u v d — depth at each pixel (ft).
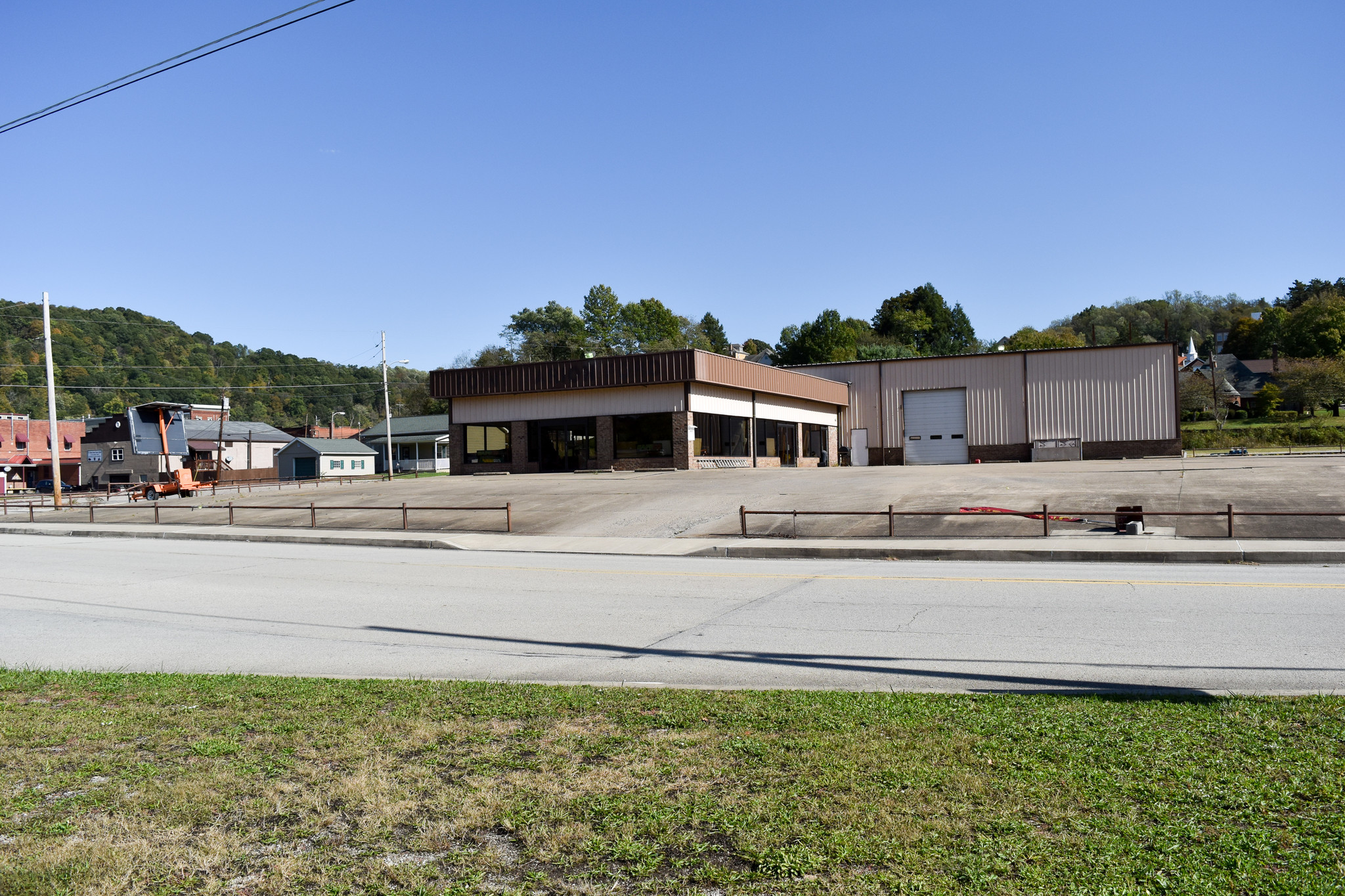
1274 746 15.99
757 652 27.37
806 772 15.37
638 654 27.78
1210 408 257.34
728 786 14.92
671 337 358.64
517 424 138.82
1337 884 10.93
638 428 130.11
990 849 12.16
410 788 15.20
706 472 120.37
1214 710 18.75
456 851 12.85
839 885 11.30
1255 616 30.42
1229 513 51.80
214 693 22.59
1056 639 27.84
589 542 63.41
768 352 398.62
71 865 12.42
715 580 44.01
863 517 67.00
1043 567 45.93
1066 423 156.15
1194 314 469.16
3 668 26.91
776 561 52.37
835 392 169.78
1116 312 469.98
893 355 328.08
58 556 62.69
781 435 154.61
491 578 46.32
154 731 19.29
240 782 15.75
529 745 17.65
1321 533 53.06
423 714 20.20
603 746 17.43
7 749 18.11
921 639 28.55
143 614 37.24
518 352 331.16
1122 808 13.43
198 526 82.64
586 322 344.69
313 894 11.70
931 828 12.89
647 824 13.42
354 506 88.12
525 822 13.70
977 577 42.24
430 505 87.92
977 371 163.32
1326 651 25.07
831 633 29.96
